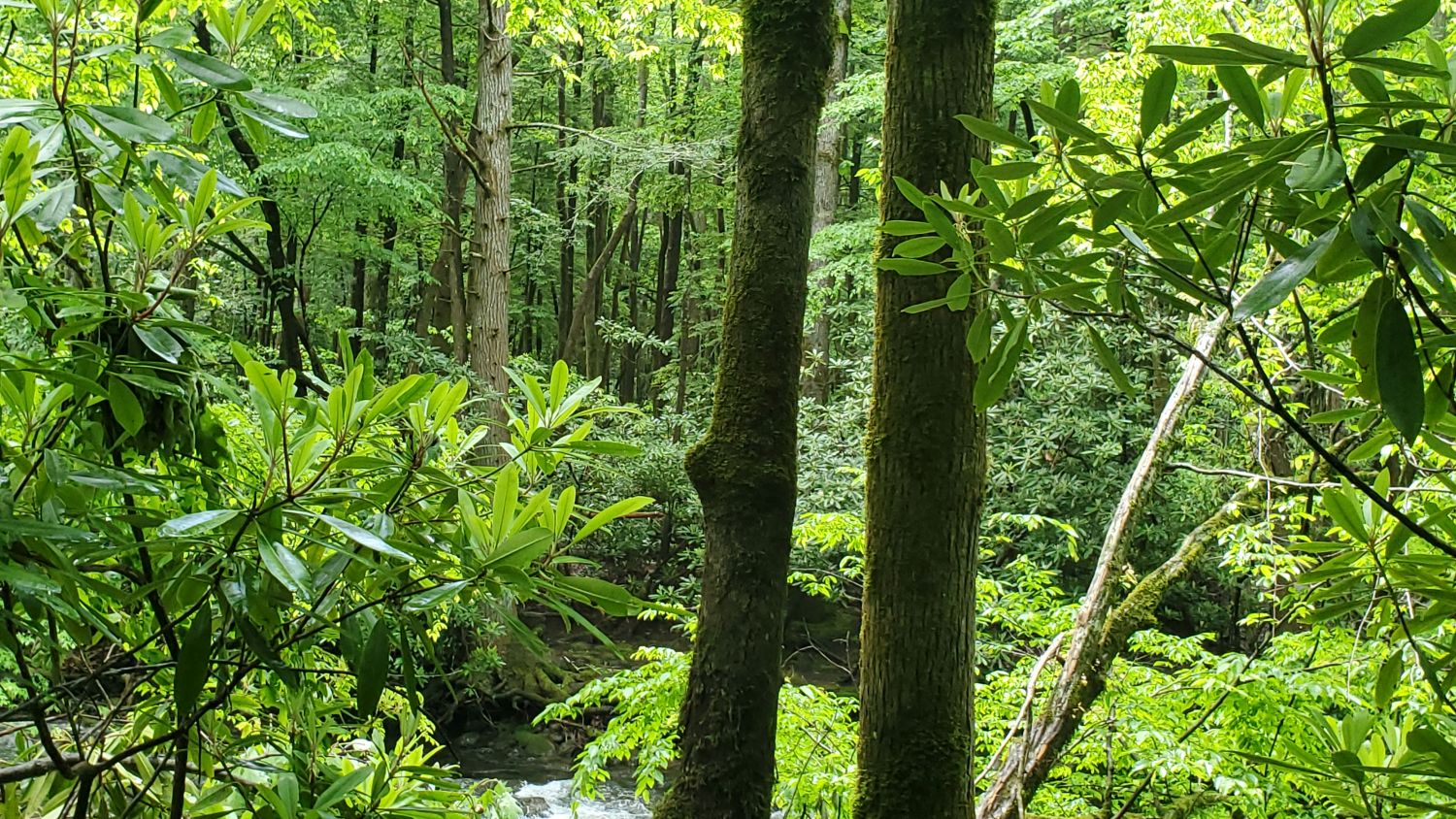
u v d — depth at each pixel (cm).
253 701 164
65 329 115
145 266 121
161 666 127
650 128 1416
